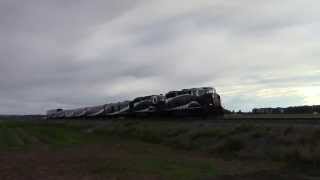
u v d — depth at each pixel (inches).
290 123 1707.7
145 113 3253.0
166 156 1765.5
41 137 2910.9
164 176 1317.7
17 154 1978.3
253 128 1754.4
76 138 2834.6
